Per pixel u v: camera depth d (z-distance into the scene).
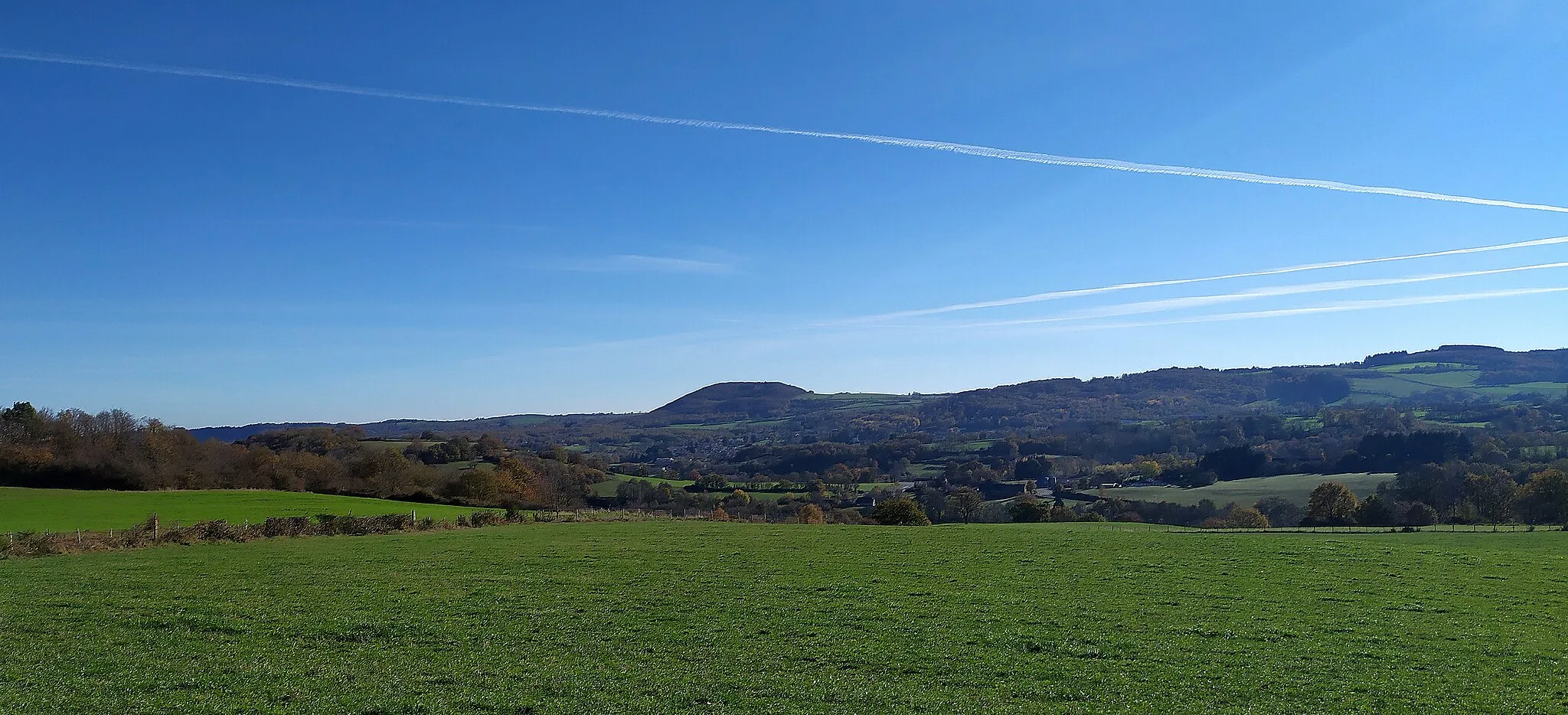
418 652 24.12
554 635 26.62
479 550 50.41
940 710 19.44
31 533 51.28
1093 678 22.25
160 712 17.75
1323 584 38.00
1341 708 19.89
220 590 34.28
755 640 26.31
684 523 75.88
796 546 53.28
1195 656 24.56
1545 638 27.25
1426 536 66.62
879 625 28.59
